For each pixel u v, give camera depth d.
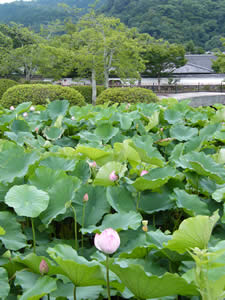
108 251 0.79
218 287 0.79
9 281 1.03
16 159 1.50
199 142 2.15
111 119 3.19
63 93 7.87
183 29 62.19
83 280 0.86
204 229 0.92
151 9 62.53
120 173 1.50
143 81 33.84
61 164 1.59
